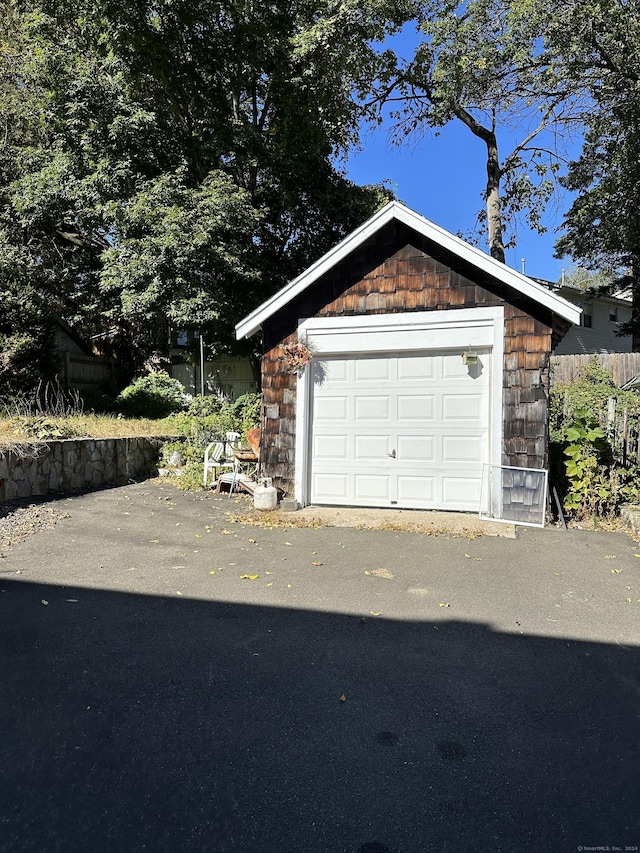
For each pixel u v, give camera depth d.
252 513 7.58
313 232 17.45
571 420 8.11
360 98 16.50
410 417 7.66
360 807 2.25
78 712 2.88
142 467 10.80
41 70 13.41
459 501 7.44
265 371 8.24
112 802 2.26
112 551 5.74
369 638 3.78
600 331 25.64
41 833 2.09
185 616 4.13
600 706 2.98
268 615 4.16
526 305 6.93
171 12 13.70
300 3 15.18
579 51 12.92
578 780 2.41
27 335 12.88
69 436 9.26
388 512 7.55
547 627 3.97
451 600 4.46
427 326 7.41
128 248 13.15
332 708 2.96
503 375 7.04
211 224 12.60
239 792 2.32
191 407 13.59
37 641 3.68
